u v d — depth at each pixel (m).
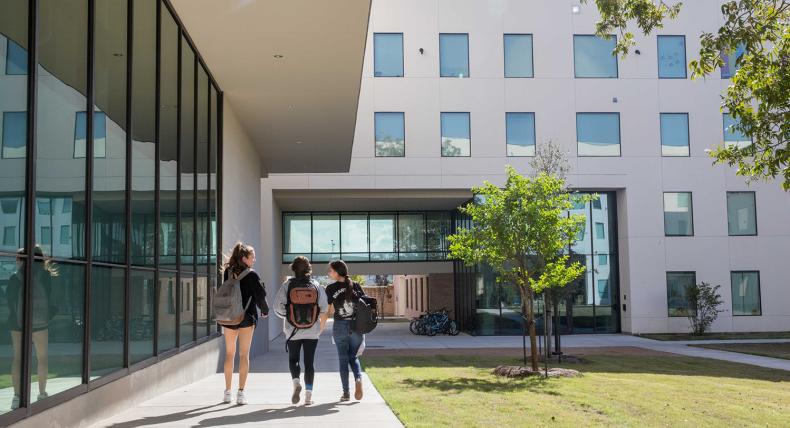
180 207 10.73
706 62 9.83
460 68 27.67
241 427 6.74
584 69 28.16
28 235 5.27
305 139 19.69
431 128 27.30
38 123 5.52
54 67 5.87
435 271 31.45
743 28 9.40
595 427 7.62
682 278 28.16
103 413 7.03
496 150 27.45
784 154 9.45
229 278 8.20
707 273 28.25
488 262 14.60
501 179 27.33
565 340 25.52
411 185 27.02
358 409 8.02
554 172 21.11
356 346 8.73
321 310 8.28
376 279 58.41
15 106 5.12
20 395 5.15
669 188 28.28
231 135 15.98
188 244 11.34
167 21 10.09
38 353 5.47
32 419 5.29
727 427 8.08
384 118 27.22
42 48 5.61
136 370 8.16
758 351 20.52
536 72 27.91
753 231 28.55
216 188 14.39
